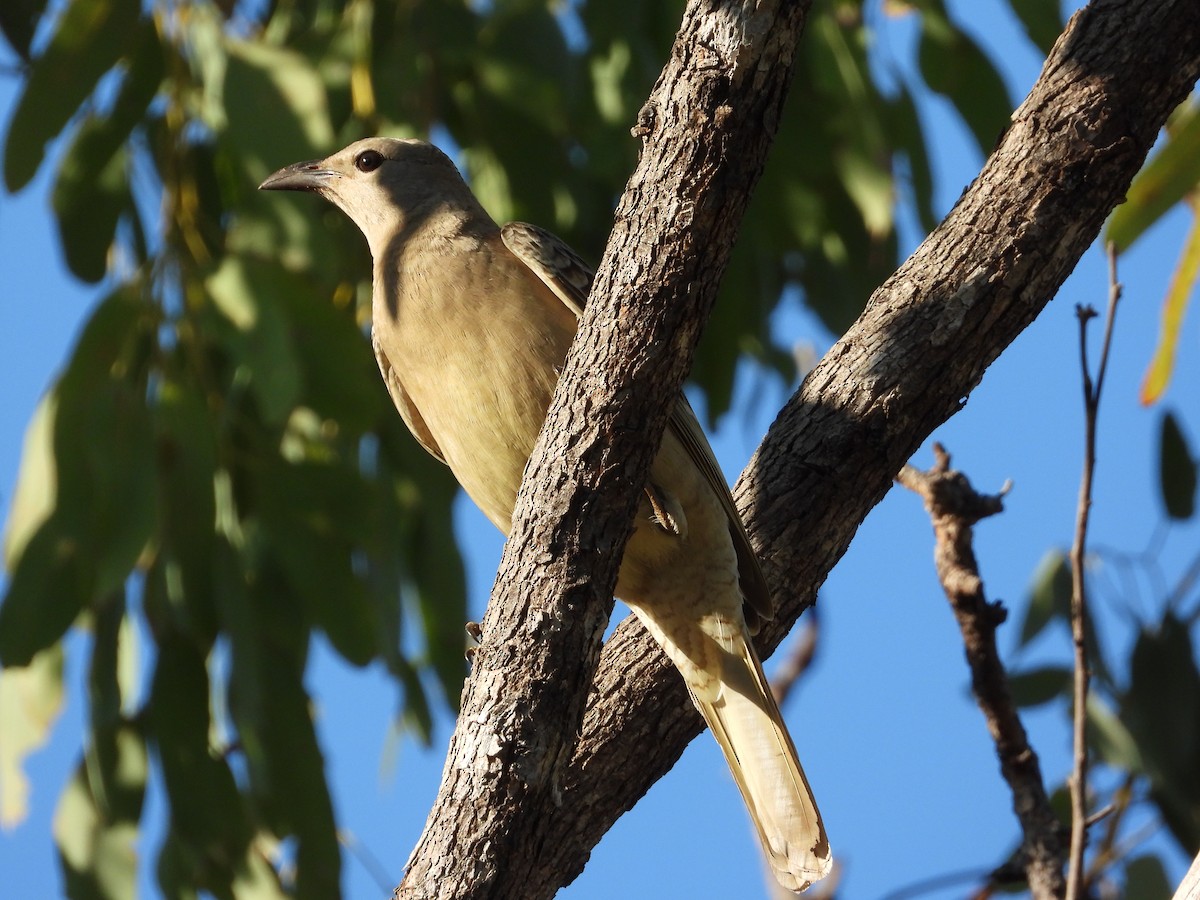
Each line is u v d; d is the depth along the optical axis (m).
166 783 9.16
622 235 6.19
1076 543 7.28
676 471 7.70
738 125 5.92
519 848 6.30
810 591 7.75
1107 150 7.26
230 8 9.88
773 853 7.67
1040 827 8.28
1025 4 9.50
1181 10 7.30
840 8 10.03
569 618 6.39
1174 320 8.84
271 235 9.52
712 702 7.85
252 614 9.05
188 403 8.98
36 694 9.63
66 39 9.25
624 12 10.19
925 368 7.46
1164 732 10.00
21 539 8.87
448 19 10.24
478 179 10.67
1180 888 5.89
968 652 8.48
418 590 10.30
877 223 9.85
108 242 10.04
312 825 9.09
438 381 8.30
